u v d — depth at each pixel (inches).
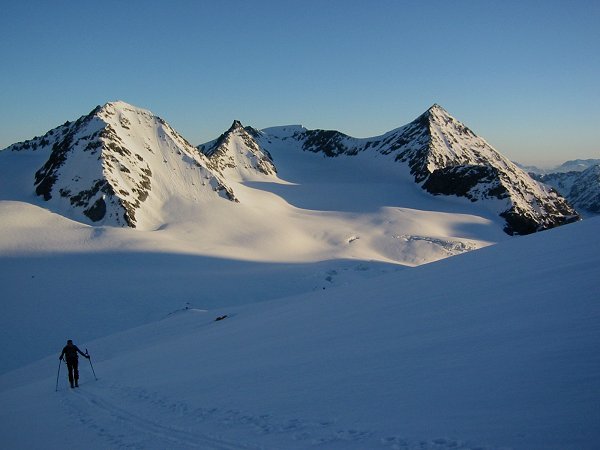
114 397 475.5
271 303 1347.2
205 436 289.6
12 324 2174.0
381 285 773.9
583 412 196.4
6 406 592.4
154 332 1358.3
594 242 584.4
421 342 367.6
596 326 293.0
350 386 309.9
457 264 743.7
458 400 244.1
